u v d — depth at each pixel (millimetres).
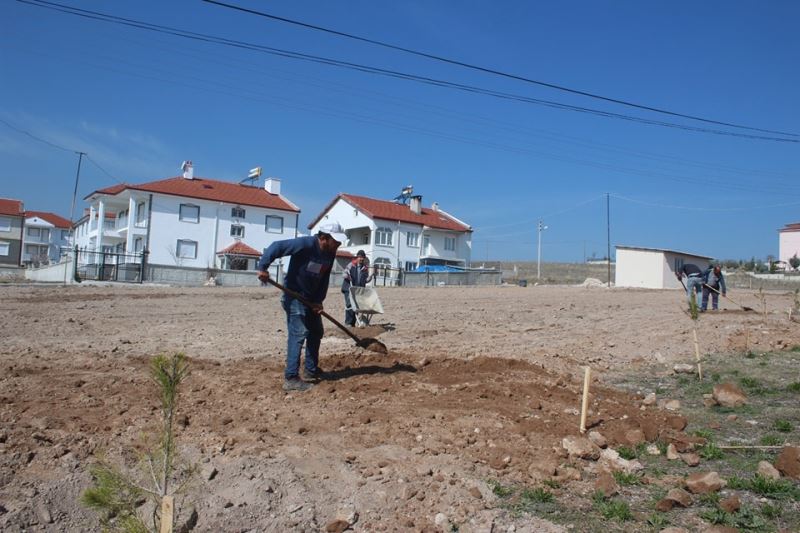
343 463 5121
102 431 5293
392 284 44406
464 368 8766
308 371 7660
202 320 14461
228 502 4406
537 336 12656
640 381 8836
